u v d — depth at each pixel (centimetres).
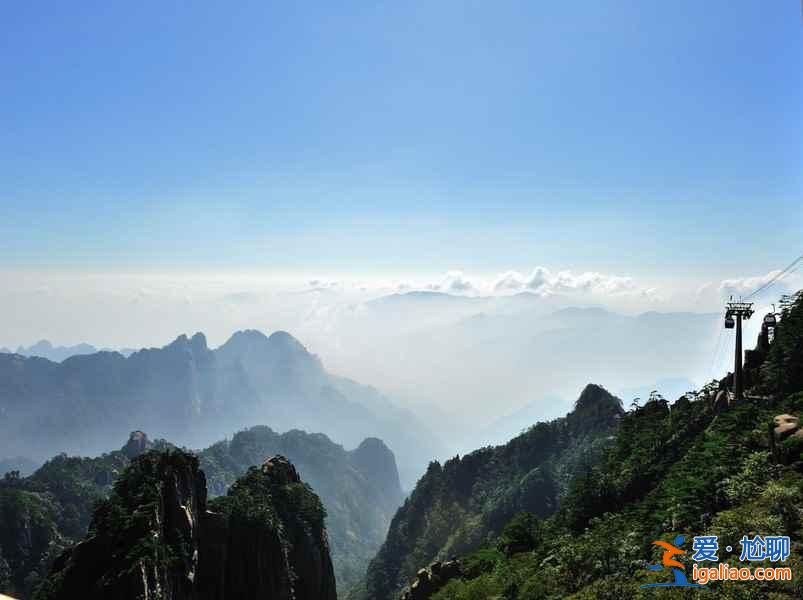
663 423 14412
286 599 12575
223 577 11719
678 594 5362
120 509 10062
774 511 5878
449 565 12062
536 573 8969
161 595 8844
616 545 8075
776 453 7131
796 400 9319
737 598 4875
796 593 4716
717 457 8756
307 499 16450
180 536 10494
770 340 12631
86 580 9288
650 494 10550
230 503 13025
